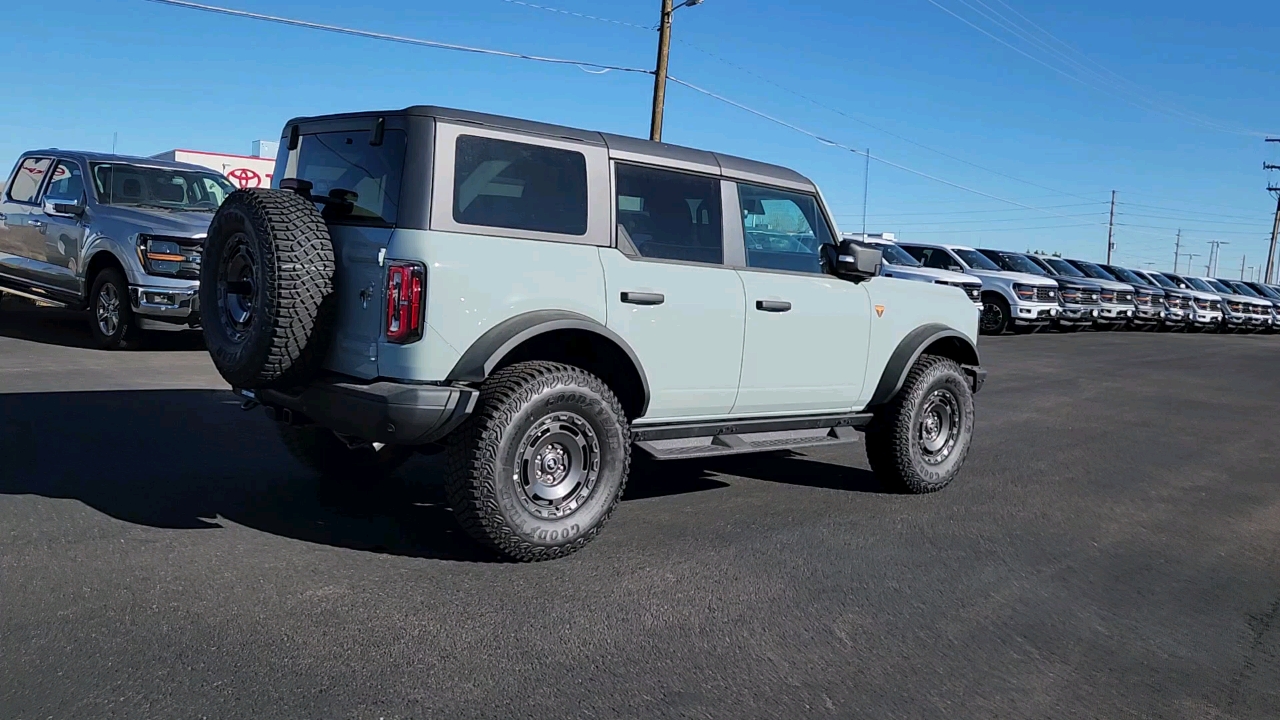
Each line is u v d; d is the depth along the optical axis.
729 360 5.68
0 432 6.80
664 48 24.52
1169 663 4.19
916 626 4.39
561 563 4.89
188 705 3.27
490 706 3.40
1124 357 19.42
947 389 6.87
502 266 4.71
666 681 3.68
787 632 4.21
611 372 5.38
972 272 23.53
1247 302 33.66
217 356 4.95
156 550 4.71
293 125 5.50
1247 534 6.36
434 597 4.34
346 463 6.02
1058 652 4.22
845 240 6.37
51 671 3.45
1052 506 6.76
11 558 4.49
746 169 5.95
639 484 6.71
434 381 4.57
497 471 4.62
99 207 11.32
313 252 4.63
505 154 4.87
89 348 11.27
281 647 3.75
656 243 5.43
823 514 6.16
